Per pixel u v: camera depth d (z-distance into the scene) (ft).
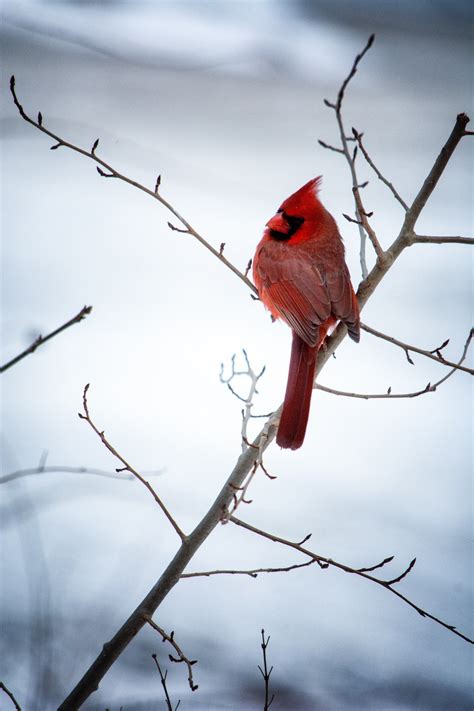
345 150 14.23
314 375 16.22
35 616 16.97
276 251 18.07
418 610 12.09
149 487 12.24
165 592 12.24
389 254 15.10
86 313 9.77
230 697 18.43
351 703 18.71
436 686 19.60
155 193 13.78
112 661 12.24
